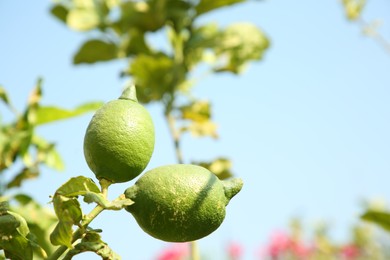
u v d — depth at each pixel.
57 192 0.58
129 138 0.60
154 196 0.59
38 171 1.00
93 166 0.61
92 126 0.61
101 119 0.61
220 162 1.14
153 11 1.42
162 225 0.60
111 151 0.60
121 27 1.44
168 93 1.32
